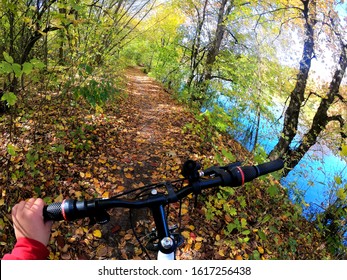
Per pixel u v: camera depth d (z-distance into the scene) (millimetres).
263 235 3148
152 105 9625
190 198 3785
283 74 8758
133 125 6512
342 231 4152
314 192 6285
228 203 3824
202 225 3439
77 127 4852
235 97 8062
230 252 3143
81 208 914
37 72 4094
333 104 9398
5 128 4375
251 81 7922
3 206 3004
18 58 4141
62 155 4184
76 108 5684
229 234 3375
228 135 7586
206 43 11625
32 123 4625
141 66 32750
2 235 2650
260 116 7805
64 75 4656
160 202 1053
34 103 5105
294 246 3600
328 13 7848
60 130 4695
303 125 9938
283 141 8695
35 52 4992
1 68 2193
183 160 4973
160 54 12789
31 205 903
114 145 5105
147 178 4316
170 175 4492
